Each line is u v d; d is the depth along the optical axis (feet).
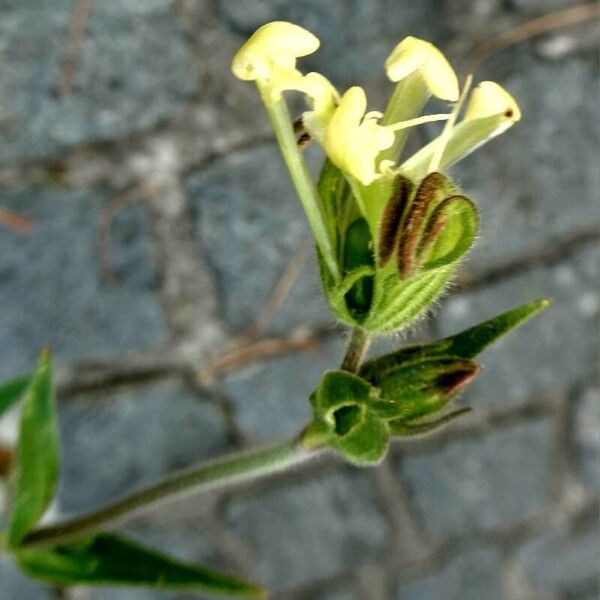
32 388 3.07
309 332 3.78
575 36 3.84
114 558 3.07
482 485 3.93
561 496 3.97
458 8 3.78
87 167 3.66
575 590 4.00
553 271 3.87
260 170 3.72
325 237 2.43
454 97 2.43
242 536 3.83
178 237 3.71
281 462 2.81
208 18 3.68
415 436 2.58
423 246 2.25
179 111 3.68
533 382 3.92
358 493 3.88
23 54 3.60
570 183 3.86
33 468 3.08
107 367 3.72
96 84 3.64
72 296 3.67
